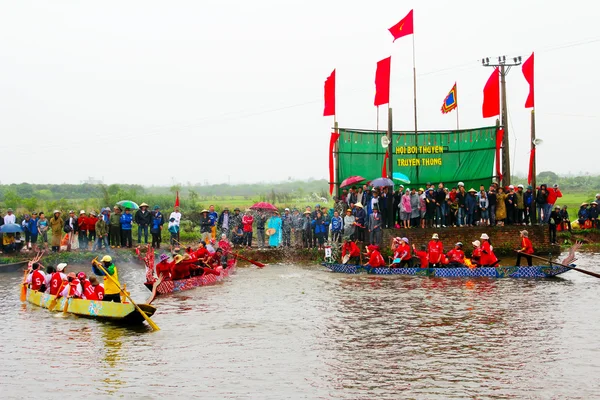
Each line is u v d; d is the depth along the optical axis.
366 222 36.69
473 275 31.00
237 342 19.66
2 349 19.06
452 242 36.44
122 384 15.91
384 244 36.03
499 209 37.06
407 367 17.02
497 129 40.19
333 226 37.53
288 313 23.67
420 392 15.16
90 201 74.94
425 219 36.50
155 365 17.41
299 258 38.59
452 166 40.28
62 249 37.69
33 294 26.28
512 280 29.92
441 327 21.14
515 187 38.34
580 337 19.55
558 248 38.03
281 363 17.52
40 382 16.09
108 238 37.47
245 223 39.97
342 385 15.72
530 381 15.79
